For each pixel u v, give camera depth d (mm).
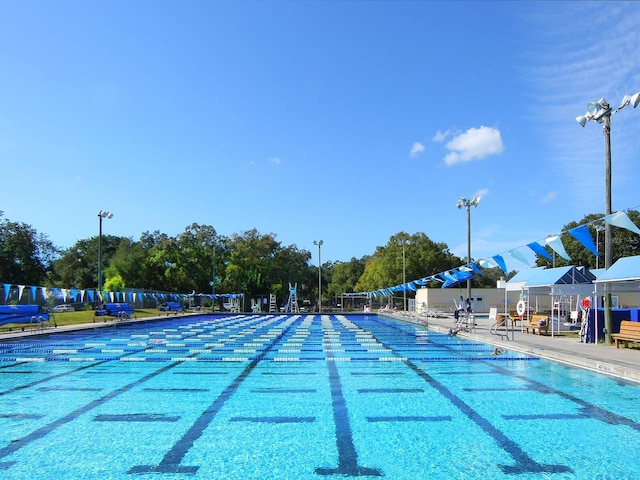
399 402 7230
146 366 10812
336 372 9914
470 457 4906
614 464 4703
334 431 5797
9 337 16016
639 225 32719
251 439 5492
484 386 8375
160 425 6051
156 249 48875
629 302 27875
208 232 52375
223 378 9266
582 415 6441
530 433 5691
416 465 4695
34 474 4473
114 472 4527
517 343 13719
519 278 24875
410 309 39188
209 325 25531
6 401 7371
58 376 9555
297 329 22578
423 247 53062
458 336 18297
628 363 9328
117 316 26453
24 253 45969
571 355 10680
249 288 50719
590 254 40781
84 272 58844
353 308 57062
